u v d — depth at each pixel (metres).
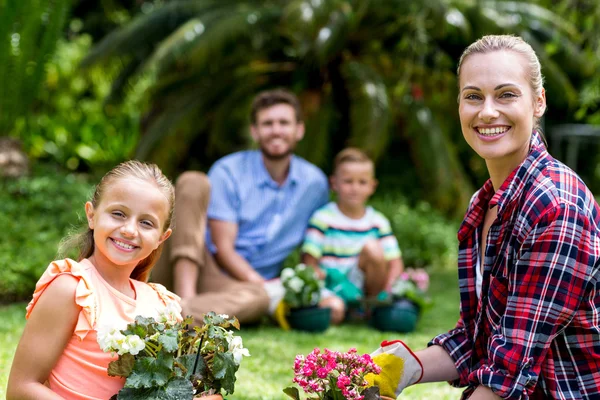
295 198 4.52
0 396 2.54
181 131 8.79
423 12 7.96
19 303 4.71
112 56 8.83
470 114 1.99
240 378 3.02
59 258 2.08
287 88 9.19
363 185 4.59
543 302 1.81
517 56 1.97
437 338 2.24
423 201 9.74
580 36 8.73
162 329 1.80
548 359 1.88
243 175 4.45
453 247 7.94
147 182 2.01
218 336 1.86
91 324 1.84
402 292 4.32
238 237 4.41
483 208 2.15
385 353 2.18
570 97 8.50
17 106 8.52
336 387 1.93
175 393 1.74
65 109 11.69
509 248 1.90
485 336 2.07
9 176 7.62
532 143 2.03
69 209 6.73
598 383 1.87
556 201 1.83
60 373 1.86
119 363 1.75
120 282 2.02
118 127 11.63
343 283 4.55
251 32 8.20
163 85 9.14
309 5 7.60
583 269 1.81
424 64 9.12
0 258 4.95
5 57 8.21
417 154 8.49
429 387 3.05
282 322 4.16
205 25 8.16
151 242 2.00
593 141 10.20
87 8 11.85
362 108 8.17
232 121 9.15
